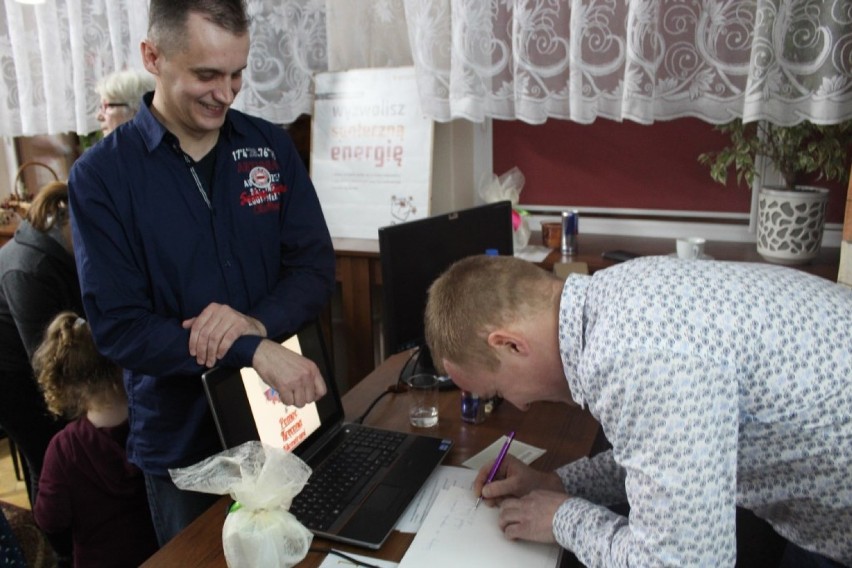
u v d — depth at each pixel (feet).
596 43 6.40
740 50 6.09
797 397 2.73
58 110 8.55
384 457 4.14
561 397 3.23
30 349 6.12
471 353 3.09
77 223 4.17
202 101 4.09
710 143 7.70
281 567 3.03
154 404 4.55
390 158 7.85
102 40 8.17
